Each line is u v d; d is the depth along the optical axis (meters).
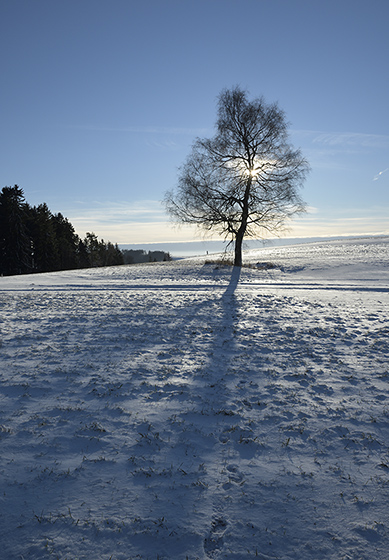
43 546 2.85
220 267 32.50
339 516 3.23
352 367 7.04
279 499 3.44
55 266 67.12
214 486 3.61
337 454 4.20
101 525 3.06
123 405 5.36
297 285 23.05
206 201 29.45
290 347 8.36
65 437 4.46
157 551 2.84
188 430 4.67
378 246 48.44
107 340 8.84
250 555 2.82
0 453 4.10
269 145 28.75
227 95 29.11
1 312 12.91
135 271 32.41
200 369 6.86
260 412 5.22
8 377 6.34
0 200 54.12
